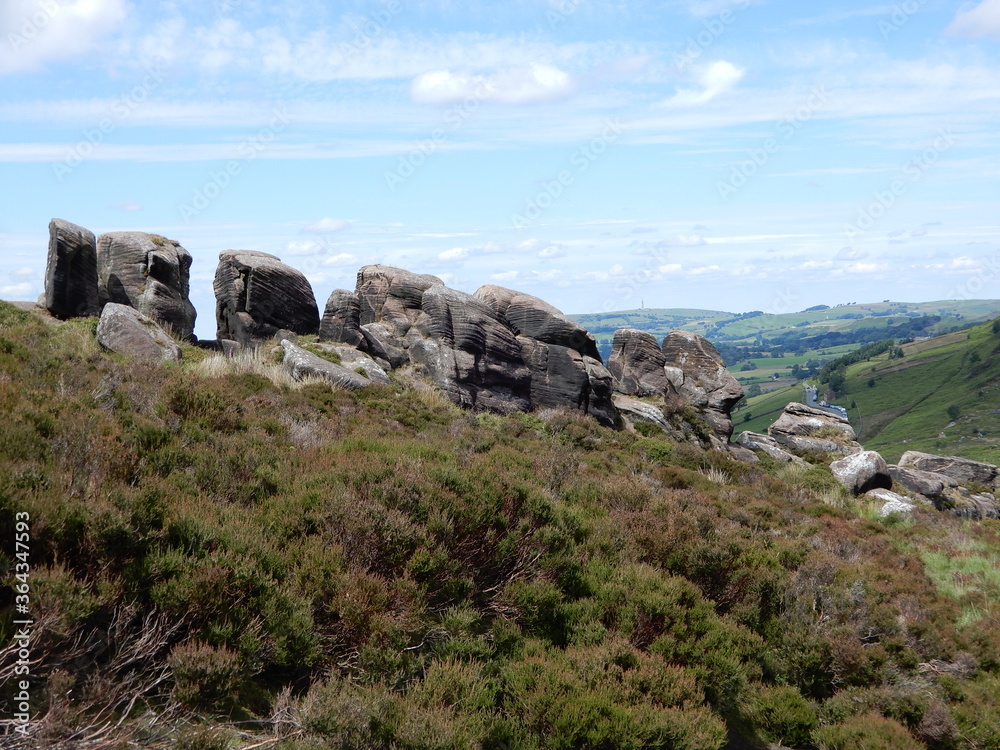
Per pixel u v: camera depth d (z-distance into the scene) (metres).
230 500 9.91
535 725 7.63
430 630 8.39
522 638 9.14
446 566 9.32
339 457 12.09
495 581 10.45
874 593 15.23
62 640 5.80
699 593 11.91
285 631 7.11
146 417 12.44
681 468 26.17
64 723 5.03
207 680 6.15
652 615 10.59
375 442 13.98
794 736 9.98
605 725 7.62
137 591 6.71
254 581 7.44
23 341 18.56
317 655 7.29
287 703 6.61
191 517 7.94
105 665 6.03
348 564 8.67
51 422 9.80
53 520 6.62
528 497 11.91
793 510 24.11
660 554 13.25
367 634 7.78
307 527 9.19
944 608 15.41
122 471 8.95
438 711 6.99
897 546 21.67
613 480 18.92
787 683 11.55
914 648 13.52
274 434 14.29
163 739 5.54
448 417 24.08
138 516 7.41
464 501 10.65
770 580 13.30
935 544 22.84
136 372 16.95
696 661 10.22
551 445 23.61
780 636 12.56
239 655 6.52
